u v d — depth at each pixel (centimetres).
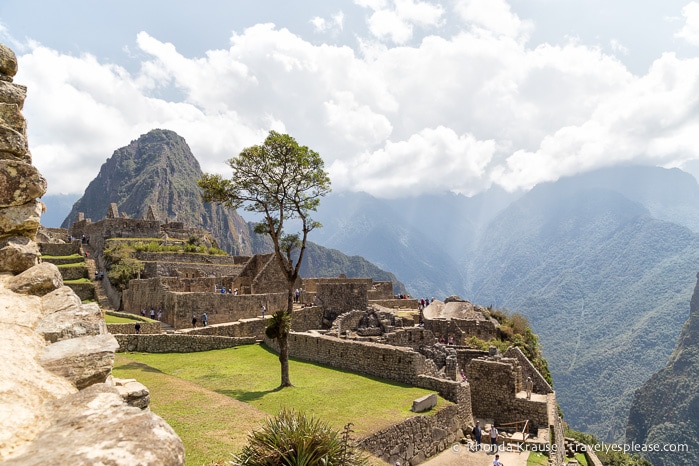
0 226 810
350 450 1070
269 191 2495
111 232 6262
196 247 6253
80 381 526
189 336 3052
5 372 476
